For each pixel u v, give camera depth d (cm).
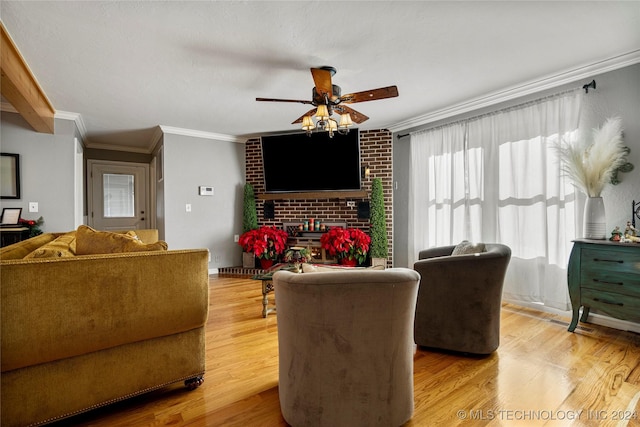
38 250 149
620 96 263
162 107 377
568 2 192
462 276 215
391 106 380
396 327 134
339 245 451
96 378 150
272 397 171
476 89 328
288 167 504
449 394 171
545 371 195
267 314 310
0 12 193
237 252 550
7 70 225
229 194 541
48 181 379
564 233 292
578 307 254
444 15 203
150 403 166
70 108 374
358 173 470
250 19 205
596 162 254
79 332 142
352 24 212
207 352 227
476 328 213
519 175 322
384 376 134
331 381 132
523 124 320
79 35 221
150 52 246
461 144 377
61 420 151
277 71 281
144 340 163
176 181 487
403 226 462
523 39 233
